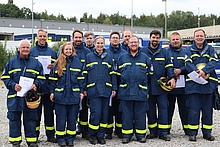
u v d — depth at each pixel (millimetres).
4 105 11703
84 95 6562
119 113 7008
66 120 6410
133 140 6812
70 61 6273
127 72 6480
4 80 5891
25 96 5879
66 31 63625
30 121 6113
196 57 6672
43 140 6840
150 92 6781
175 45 6887
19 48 5938
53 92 6215
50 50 6520
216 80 6762
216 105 6770
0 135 7383
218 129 7891
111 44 6918
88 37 7164
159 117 6844
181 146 6371
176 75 6840
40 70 6047
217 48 17281
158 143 6578
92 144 6516
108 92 6520
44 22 62219
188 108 6824
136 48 6480
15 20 60094
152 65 6691
